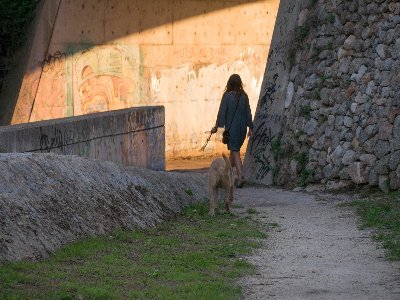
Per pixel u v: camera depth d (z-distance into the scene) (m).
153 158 23.48
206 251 13.68
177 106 33.28
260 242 14.70
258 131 24.31
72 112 30.14
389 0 21.20
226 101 22.45
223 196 20.47
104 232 13.97
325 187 21.44
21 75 29.34
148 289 10.84
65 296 9.88
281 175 22.84
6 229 11.84
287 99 23.58
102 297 10.15
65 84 29.95
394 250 13.44
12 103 29.27
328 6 23.03
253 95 35.75
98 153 20.52
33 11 30.08
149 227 15.38
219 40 34.44
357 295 10.80
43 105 29.41
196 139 34.00
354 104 21.30
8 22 30.53
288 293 10.96
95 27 30.70
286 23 24.62
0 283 10.26
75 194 14.23
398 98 20.02
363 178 20.39
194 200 19.00
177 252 13.44
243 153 34.78
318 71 22.81
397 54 20.62
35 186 13.42
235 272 12.16
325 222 16.73
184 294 10.68
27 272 11.02
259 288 11.28
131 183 16.62
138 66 31.94
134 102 31.89
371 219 16.41
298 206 19.09
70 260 12.09
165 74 32.81
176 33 33.06
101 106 30.95
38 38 29.27
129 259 12.66
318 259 13.23
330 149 21.53
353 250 13.87
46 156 14.79
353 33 22.09
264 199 20.47
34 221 12.52
